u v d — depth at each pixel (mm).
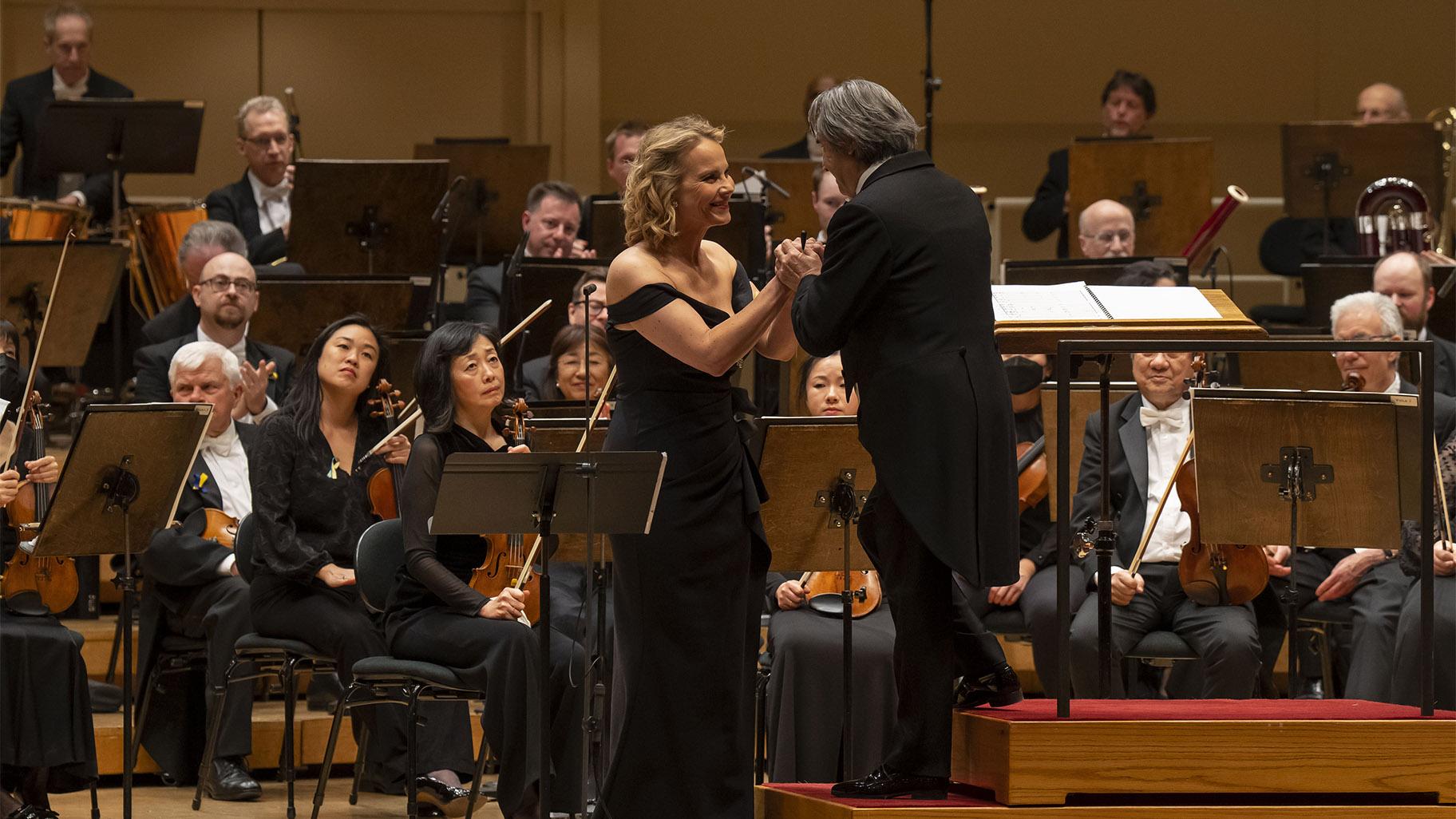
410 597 10766
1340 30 27422
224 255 14758
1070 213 18891
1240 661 11273
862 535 8492
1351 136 18906
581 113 25922
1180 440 12195
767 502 10281
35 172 17469
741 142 26953
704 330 8398
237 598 11914
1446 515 11656
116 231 17594
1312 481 9953
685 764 8688
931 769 8273
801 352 14367
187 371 12859
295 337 15258
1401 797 8633
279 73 25578
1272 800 8547
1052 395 12539
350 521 11852
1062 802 8281
